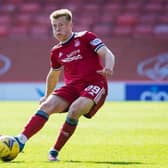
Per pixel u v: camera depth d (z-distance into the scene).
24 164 21.86
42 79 79.00
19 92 78.56
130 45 79.94
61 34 24.16
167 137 33.59
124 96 77.50
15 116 49.97
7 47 80.00
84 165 22.02
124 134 35.34
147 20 98.62
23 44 80.00
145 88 77.31
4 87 78.62
